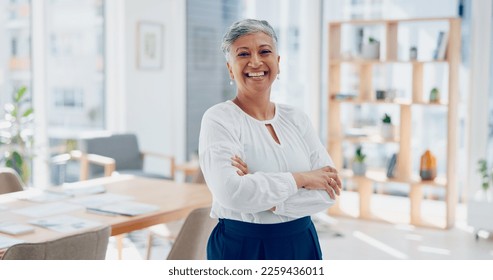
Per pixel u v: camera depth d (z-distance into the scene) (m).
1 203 3.38
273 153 1.97
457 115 5.62
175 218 3.26
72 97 6.40
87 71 6.54
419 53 6.11
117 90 6.69
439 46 5.46
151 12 6.87
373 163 6.47
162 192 3.73
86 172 5.64
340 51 6.09
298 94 6.87
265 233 1.91
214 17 7.21
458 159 6.04
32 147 5.81
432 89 5.62
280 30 6.91
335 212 6.06
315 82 6.75
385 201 6.39
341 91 6.54
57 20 6.21
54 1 6.17
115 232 2.95
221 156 1.86
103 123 6.75
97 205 3.31
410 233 5.40
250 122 1.98
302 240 1.98
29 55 6.02
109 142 5.95
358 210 6.07
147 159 6.91
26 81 6.00
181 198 3.56
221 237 1.96
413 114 6.23
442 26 5.98
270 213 1.91
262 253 1.92
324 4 6.67
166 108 7.16
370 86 5.93
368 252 4.83
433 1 6.04
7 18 5.78
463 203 6.10
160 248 4.96
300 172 1.99
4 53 5.77
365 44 5.85
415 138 6.25
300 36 6.80
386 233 5.40
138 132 6.82
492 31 5.75
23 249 2.08
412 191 5.67
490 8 5.74
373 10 6.37
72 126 6.42
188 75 7.29
